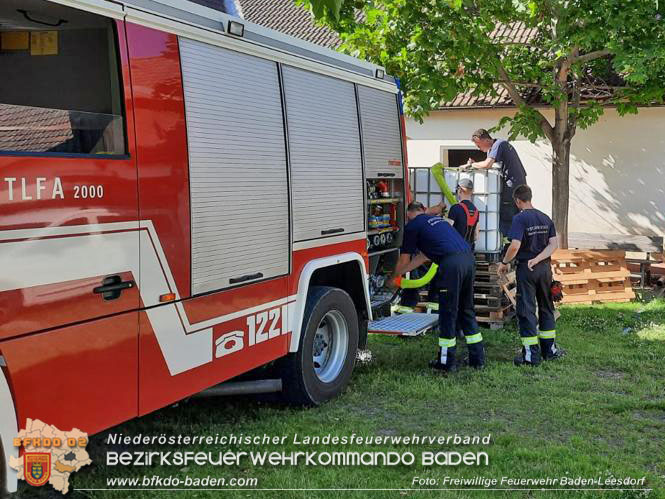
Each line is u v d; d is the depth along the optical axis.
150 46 4.05
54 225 3.40
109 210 3.72
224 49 4.73
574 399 6.33
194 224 4.36
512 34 15.57
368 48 11.18
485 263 9.27
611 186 15.32
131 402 3.93
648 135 14.95
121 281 3.80
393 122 7.40
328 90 6.11
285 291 5.45
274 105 5.28
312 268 5.74
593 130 15.34
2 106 3.29
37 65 4.02
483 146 9.84
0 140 3.28
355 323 6.57
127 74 3.87
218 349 4.66
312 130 5.80
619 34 10.32
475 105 15.84
